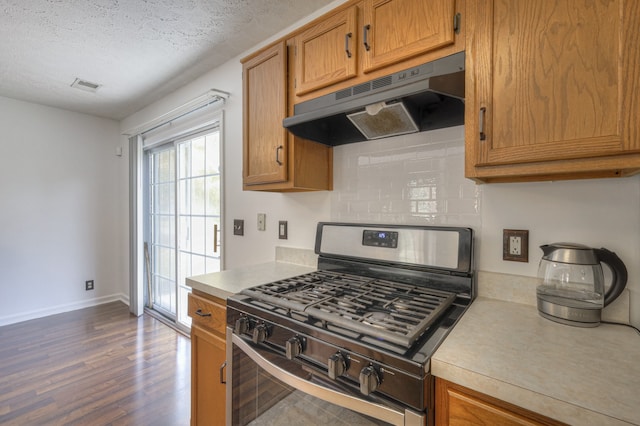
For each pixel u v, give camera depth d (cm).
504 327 88
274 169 152
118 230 372
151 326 295
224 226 229
